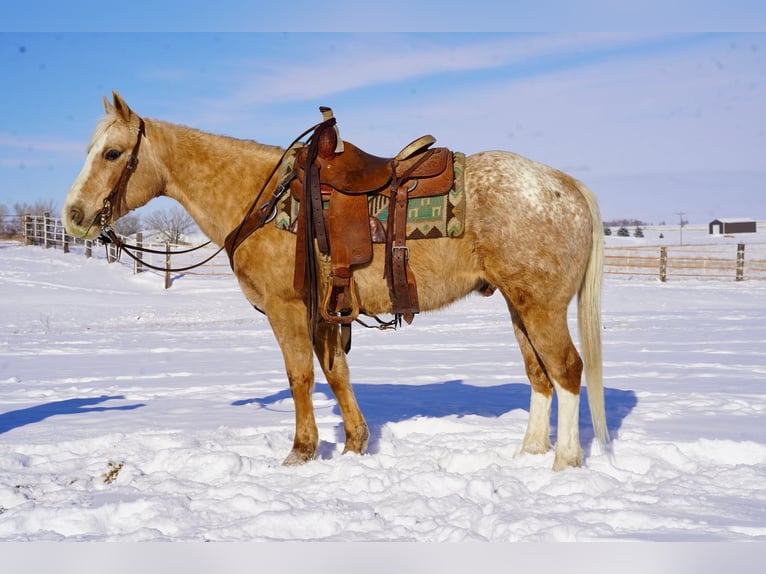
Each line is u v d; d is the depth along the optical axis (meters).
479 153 5.00
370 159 5.02
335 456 5.32
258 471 4.96
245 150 5.41
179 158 5.40
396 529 3.78
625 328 14.62
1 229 38.62
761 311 18.09
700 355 10.84
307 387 5.13
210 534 3.78
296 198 4.98
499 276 4.78
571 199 4.79
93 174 5.28
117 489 4.57
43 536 3.85
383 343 12.99
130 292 22.31
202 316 18.30
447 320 16.86
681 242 58.12
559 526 3.62
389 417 6.57
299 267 4.88
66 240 31.69
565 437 4.71
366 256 4.80
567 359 4.73
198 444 5.55
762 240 64.56
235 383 8.83
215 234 5.45
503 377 9.09
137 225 48.53
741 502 4.01
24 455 5.32
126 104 5.31
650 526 3.69
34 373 9.85
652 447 5.08
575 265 4.75
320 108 5.06
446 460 4.99
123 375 9.62
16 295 20.86
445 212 4.74
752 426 5.94
